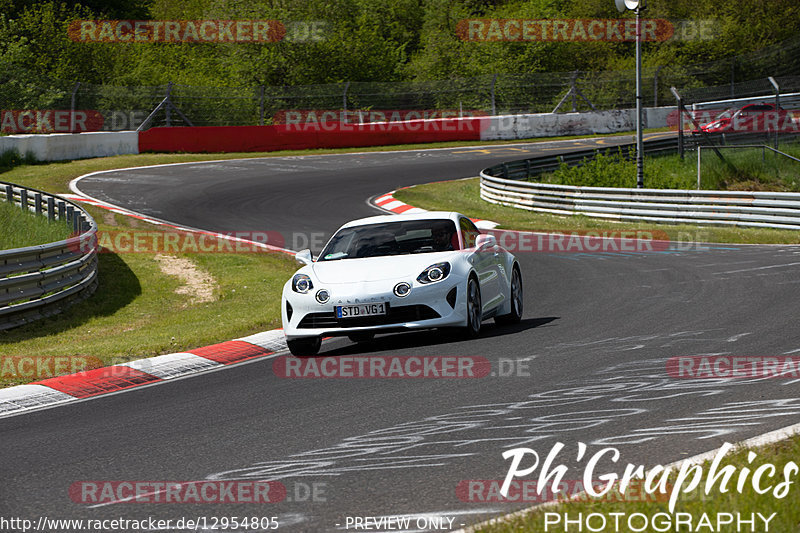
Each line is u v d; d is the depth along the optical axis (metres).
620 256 63.66
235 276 61.25
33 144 126.75
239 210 93.69
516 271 42.06
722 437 20.34
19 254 47.69
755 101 130.88
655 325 36.97
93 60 178.75
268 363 34.88
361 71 198.50
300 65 191.25
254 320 44.00
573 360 30.66
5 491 19.66
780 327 34.50
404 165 132.25
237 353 37.56
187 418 26.11
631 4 89.00
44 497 19.03
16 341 43.47
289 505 17.56
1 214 72.56
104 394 30.95
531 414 23.69
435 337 37.78
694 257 60.84
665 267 56.53
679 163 118.38
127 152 138.62
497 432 22.06
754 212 77.50
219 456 21.55
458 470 19.17
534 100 191.25
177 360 36.16
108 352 37.81
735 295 43.72
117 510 17.86
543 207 93.75
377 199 100.81
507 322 41.16
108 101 155.25
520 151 148.62
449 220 39.25
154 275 62.44
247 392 29.42
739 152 116.50
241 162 134.00
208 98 157.50
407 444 21.53
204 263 66.00
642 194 84.81
